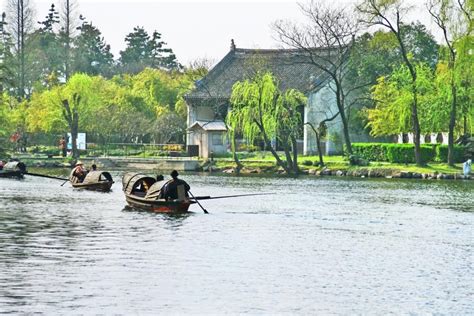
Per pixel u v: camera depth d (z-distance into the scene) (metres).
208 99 126.19
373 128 112.19
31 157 118.69
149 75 151.88
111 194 67.69
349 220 51.50
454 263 36.75
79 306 28.25
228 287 31.20
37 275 32.56
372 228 47.84
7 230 44.59
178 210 52.53
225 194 69.06
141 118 132.25
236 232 45.03
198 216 51.88
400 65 117.56
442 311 28.47
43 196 65.31
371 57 123.12
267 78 100.19
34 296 29.39
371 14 99.25
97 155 121.44
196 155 117.12
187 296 29.81
